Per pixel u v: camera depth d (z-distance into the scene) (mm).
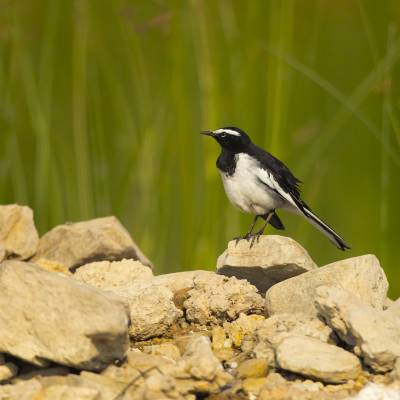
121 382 6750
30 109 13812
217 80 12500
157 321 8219
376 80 12102
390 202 13234
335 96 12227
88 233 10312
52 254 10398
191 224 12656
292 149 13016
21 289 7004
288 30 12352
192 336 8086
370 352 6910
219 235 12812
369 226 13609
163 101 13125
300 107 13227
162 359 7141
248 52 12609
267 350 7297
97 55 13859
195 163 12680
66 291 6961
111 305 6922
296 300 8133
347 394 6730
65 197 14148
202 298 8531
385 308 8547
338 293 7410
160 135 13203
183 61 12625
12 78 13984
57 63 14367
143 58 13438
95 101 13719
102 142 13648
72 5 14367
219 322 8500
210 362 6836
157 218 13266
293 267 8906
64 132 14258
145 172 13289
